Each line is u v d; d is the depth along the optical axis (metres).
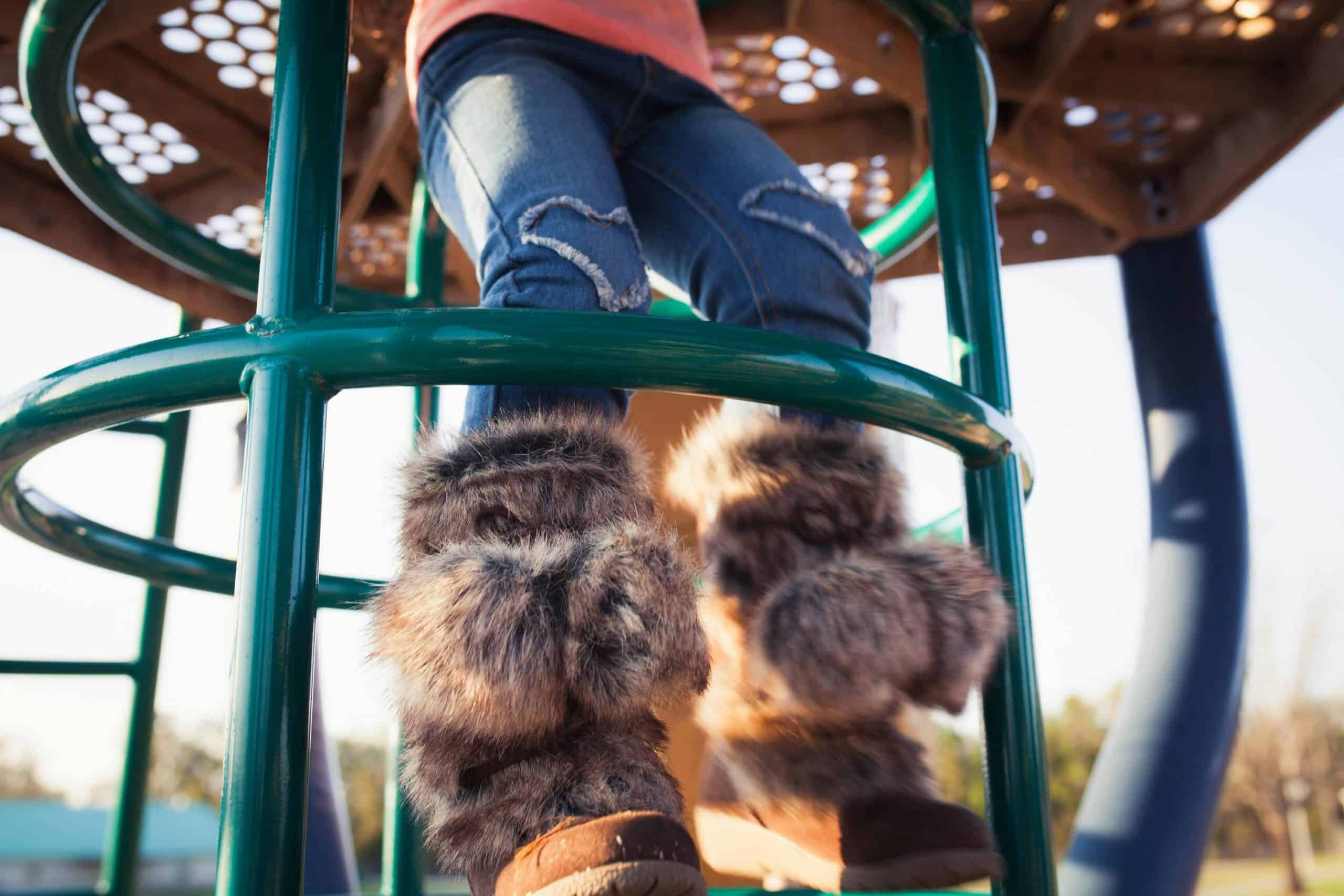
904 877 0.61
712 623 0.69
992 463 0.70
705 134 0.85
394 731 1.32
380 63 1.89
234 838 0.45
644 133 0.88
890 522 0.70
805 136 2.10
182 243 1.24
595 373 0.52
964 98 0.83
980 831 0.62
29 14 0.88
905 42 1.85
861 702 0.60
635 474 0.60
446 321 0.51
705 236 0.81
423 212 1.57
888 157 2.09
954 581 0.63
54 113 1.00
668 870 0.47
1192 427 2.19
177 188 2.12
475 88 0.80
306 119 0.57
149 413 0.55
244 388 0.52
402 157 2.12
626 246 0.71
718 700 0.69
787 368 0.54
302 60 0.58
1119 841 1.82
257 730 0.46
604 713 0.51
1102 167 2.29
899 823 0.62
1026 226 2.44
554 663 0.49
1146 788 1.86
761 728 0.67
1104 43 2.06
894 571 0.62
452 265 2.36
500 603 0.49
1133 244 2.37
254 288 1.31
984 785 0.69
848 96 2.06
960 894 0.87
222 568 1.29
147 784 1.75
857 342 0.80
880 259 1.36
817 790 0.65
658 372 0.52
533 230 0.68
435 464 0.58
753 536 0.68
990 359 0.76
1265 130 2.09
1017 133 2.12
